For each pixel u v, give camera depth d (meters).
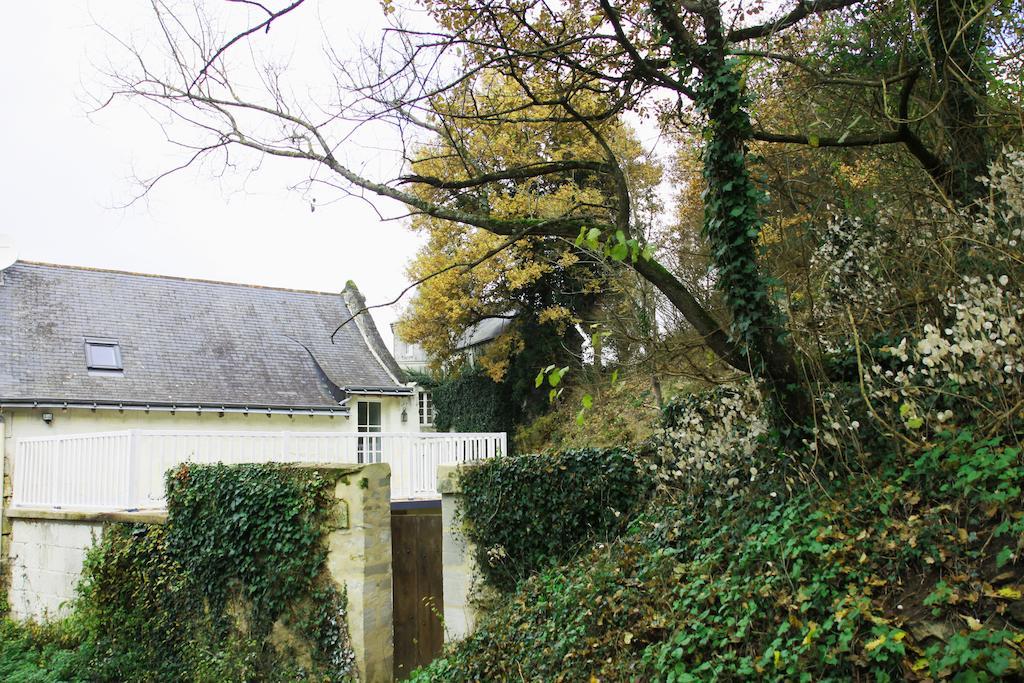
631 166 17.03
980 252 5.39
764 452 5.85
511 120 7.59
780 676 3.88
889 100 7.07
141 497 10.98
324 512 7.96
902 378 4.80
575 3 7.67
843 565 4.30
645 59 6.86
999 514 4.10
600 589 5.70
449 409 29.41
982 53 6.47
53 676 9.59
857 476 5.08
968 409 4.88
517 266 23.55
